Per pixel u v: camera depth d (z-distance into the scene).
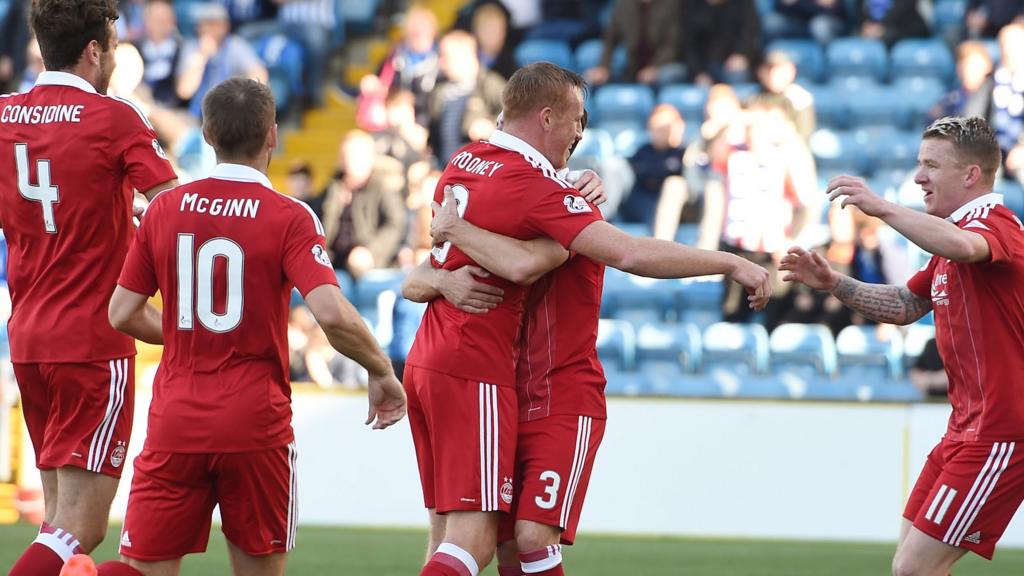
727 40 38.88
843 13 41.34
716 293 34.62
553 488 14.12
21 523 28.30
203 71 38.97
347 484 28.48
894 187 36.78
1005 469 15.12
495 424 14.01
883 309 16.59
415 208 34.06
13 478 28.89
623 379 32.22
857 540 27.19
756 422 27.64
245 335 13.39
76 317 14.88
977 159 15.34
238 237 13.34
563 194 13.77
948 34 41.84
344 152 34.19
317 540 26.47
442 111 36.31
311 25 41.59
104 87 15.35
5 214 15.08
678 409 27.86
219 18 39.19
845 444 27.39
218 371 13.45
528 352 14.38
